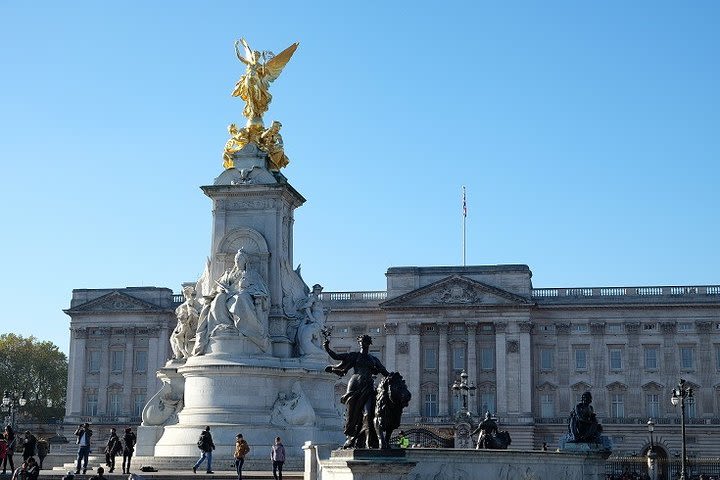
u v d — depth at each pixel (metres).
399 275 145.75
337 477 28.39
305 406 49.84
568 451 40.38
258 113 57.34
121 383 149.25
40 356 168.62
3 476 48.75
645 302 141.38
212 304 51.81
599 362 141.88
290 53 58.47
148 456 50.31
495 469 37.81
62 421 159.12
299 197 57.28
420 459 36.66
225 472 46.47
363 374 29.59
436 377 142.75
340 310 147.00
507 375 140.62
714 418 137.50
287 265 55.12
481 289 143.00
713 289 141.00
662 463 94.56
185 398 51.00
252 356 50.69
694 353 140.00
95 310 150.88
